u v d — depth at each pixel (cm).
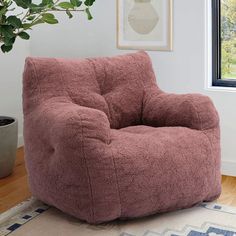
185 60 324
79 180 235
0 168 310
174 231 237
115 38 344
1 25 215
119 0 336
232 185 300
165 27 325
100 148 232
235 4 321
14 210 261
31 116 264
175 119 274
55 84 268
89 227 242
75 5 236
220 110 317
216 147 264
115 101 288
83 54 358
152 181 239
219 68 332
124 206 237
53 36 368
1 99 362
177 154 246
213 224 244
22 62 379
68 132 231
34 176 262
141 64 301
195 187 253
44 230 239
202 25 314
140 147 239
